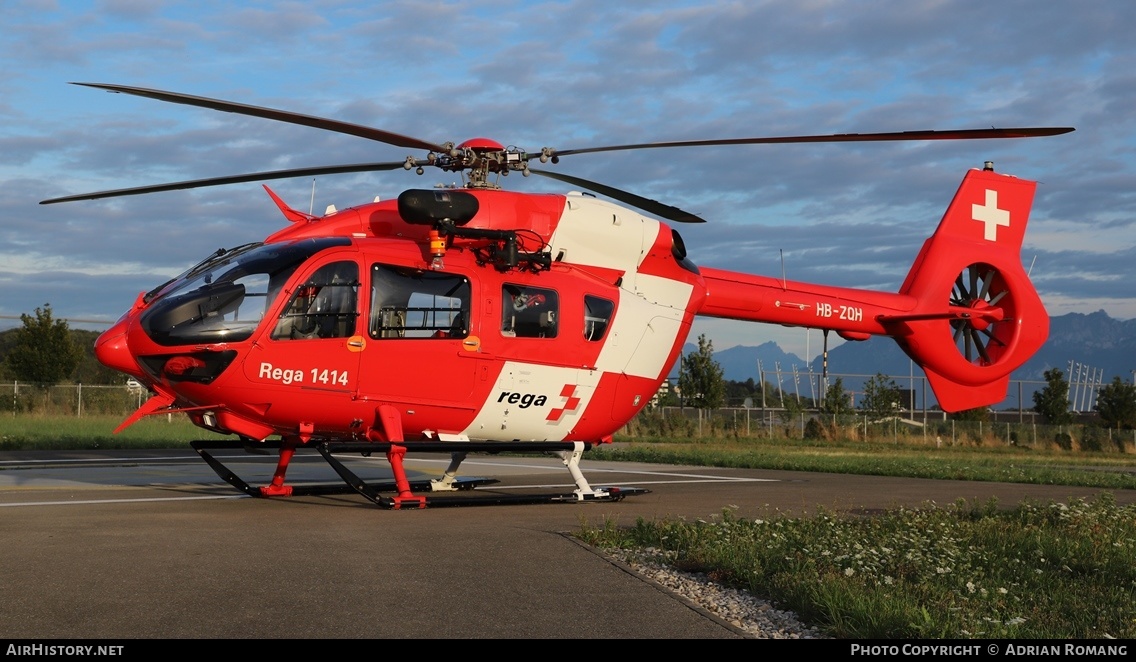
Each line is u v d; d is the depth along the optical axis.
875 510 11.81
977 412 51.06
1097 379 62.16
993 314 17.61
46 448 21.34
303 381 10.80
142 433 25.56
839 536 8.50
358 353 10.99
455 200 11.23
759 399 52.59
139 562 7.07
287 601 5.91
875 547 8.07
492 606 5.88
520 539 8.45
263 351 10.62
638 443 33.19
